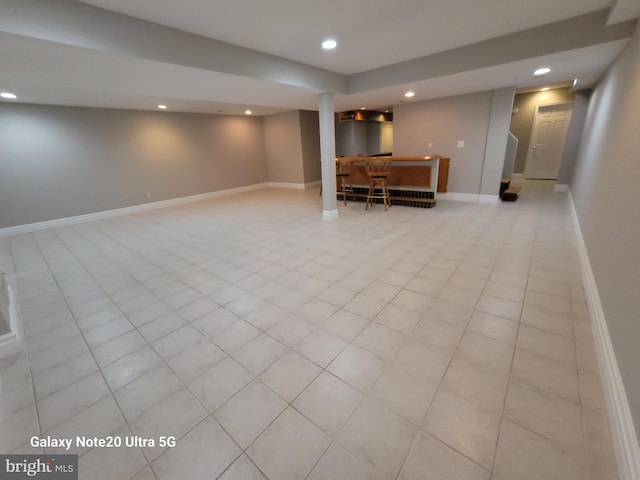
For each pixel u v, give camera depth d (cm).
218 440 133
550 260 299
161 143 660
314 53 333
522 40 300
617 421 122
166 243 417
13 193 490
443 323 207
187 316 232
